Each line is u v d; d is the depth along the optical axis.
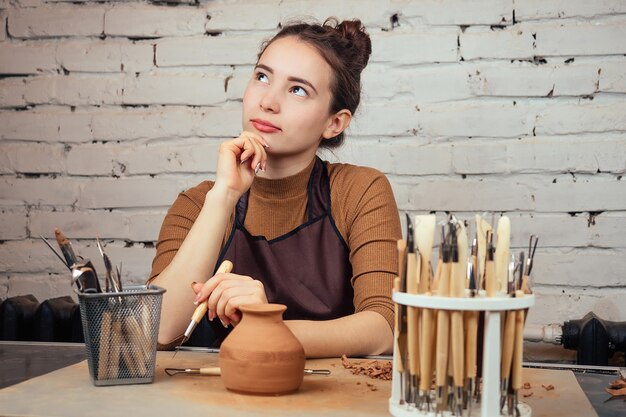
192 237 1.53
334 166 1.77
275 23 2.29
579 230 2.16
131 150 2.35
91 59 2.38
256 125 1.61
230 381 1.02
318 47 1.63
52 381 1.10
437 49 2.21
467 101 2.20
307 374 1.18
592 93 2.16
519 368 0.91
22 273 2.40
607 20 2.16
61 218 2.38
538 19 2.18
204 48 2.32
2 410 0.93
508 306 0.89
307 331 1.33
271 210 1.71
